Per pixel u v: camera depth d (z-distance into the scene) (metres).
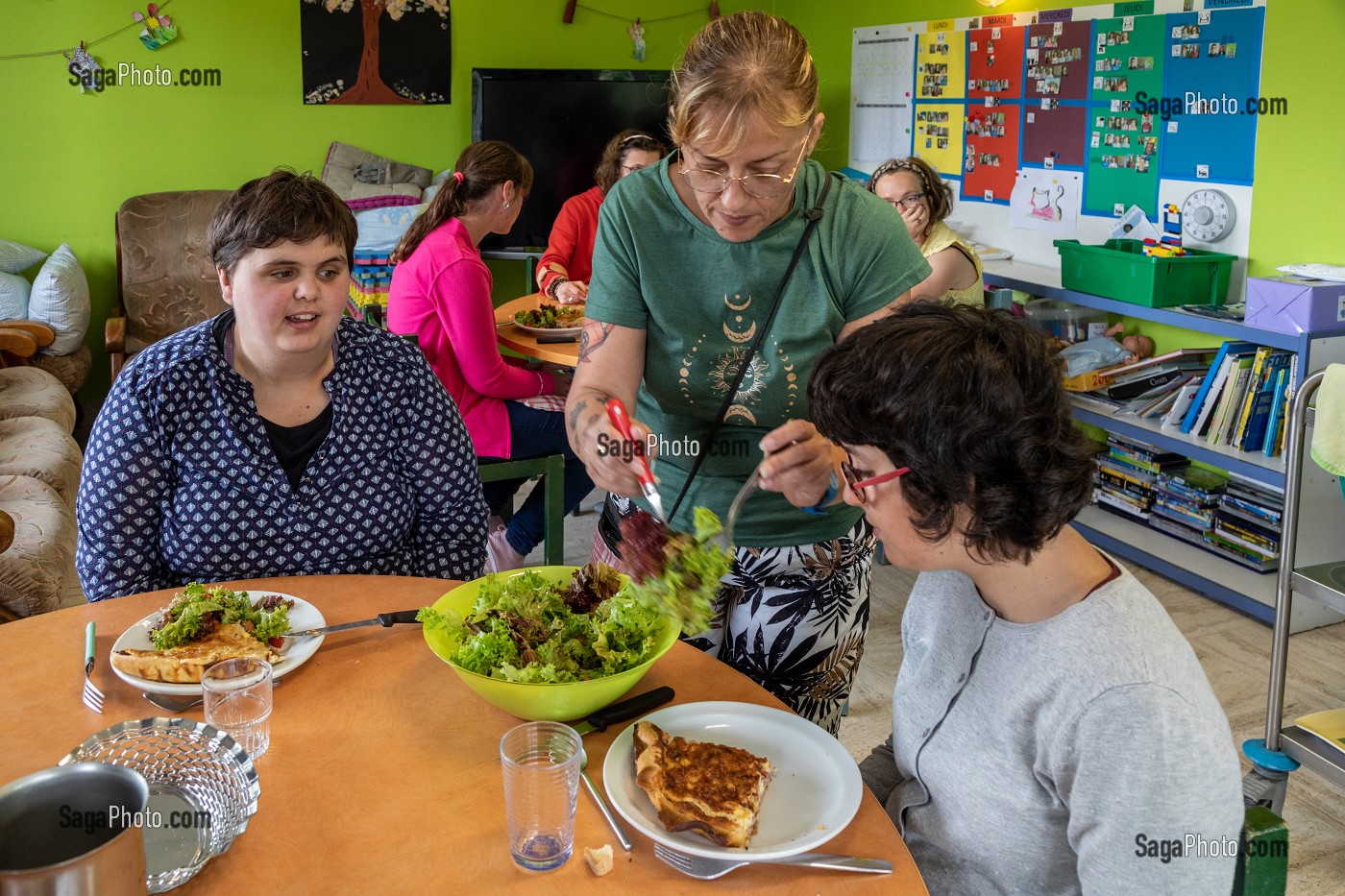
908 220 3.19
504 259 5.78
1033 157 4.30
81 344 4.71
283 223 1.44
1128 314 3.57
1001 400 0.87
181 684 1.26
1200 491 3.52
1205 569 3.38
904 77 5.02
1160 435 3.44
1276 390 3.17
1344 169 3.14
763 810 1.08
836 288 1.54
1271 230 3.39
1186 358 3.67
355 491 1.67
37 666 1.33
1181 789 0.89
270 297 1.48
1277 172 3.34
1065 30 4.05
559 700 1.17
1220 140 3.51
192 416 1.56
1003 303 3.59
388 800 1.08
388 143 5.45
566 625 1.29
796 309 1.53
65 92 4.94
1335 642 3.06
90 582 1.60
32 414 3.64
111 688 1.29
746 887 0.97
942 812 1.11
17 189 4.99
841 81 5.50
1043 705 0.99
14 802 0.80
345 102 5.32
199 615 1.34
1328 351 3.00
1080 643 0.96
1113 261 3.60
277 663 1.31
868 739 2.57
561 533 3.17
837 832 1.02
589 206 4.26
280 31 5.16
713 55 1.31
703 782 1.07
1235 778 0.91
